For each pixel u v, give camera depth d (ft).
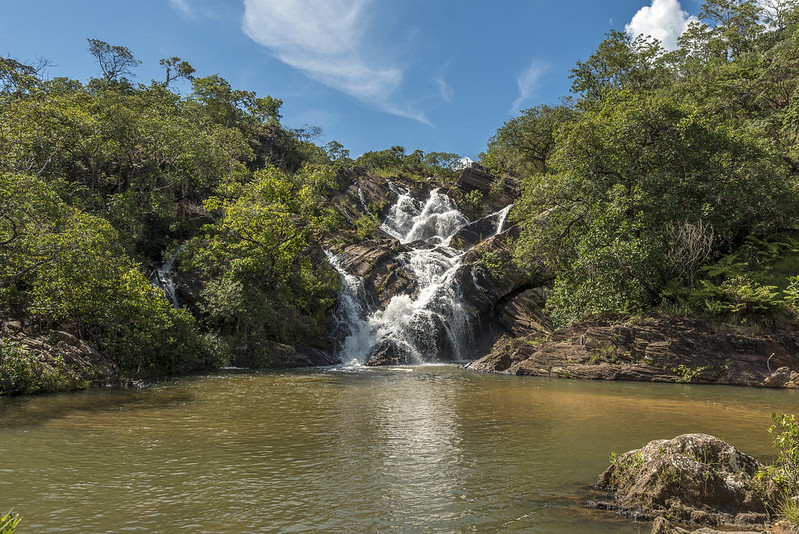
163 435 34.06
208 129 154.81
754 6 196.34
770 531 18.30
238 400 48.67
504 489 23.73
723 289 75.77
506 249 127.03
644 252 75.20
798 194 93.61
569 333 78.79
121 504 21.49
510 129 192.65
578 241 88.79
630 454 23.79
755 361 67.46
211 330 83.82
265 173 124.06
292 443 32.30
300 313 98.58
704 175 90.99
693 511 19.75
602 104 120.67
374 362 95.09
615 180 93.25
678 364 68.23
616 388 60.18
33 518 19.79
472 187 176.96
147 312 65.87
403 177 185.68
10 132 83.82
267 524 19.52
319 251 114.73
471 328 111.86
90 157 102.78
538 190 97.40
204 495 22.74
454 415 41.96
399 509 21.20
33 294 60.13
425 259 127.54
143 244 100.99
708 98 140.46
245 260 89.30
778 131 125.90
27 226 55.93
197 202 133.80
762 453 29.32
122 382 58.65
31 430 34.96
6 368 49.32
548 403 48.44
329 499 22.36
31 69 116.57
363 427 37.14
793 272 82.94
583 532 18.71
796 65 129.39
